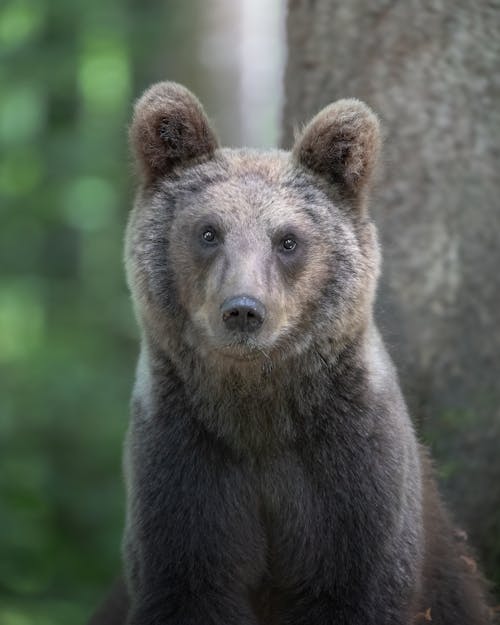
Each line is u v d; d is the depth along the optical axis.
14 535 19.16
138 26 24.14
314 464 9.73
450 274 12.56
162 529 9.74
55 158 26.00
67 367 23.45
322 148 9.92
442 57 12.45
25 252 28.09
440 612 11.01
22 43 25.45
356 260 9.78
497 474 12.60
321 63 13.02
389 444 9.77
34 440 22.14
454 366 12.60
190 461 9.77
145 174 10.07
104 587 18.62
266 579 10.07
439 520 11.20
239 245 9.45
